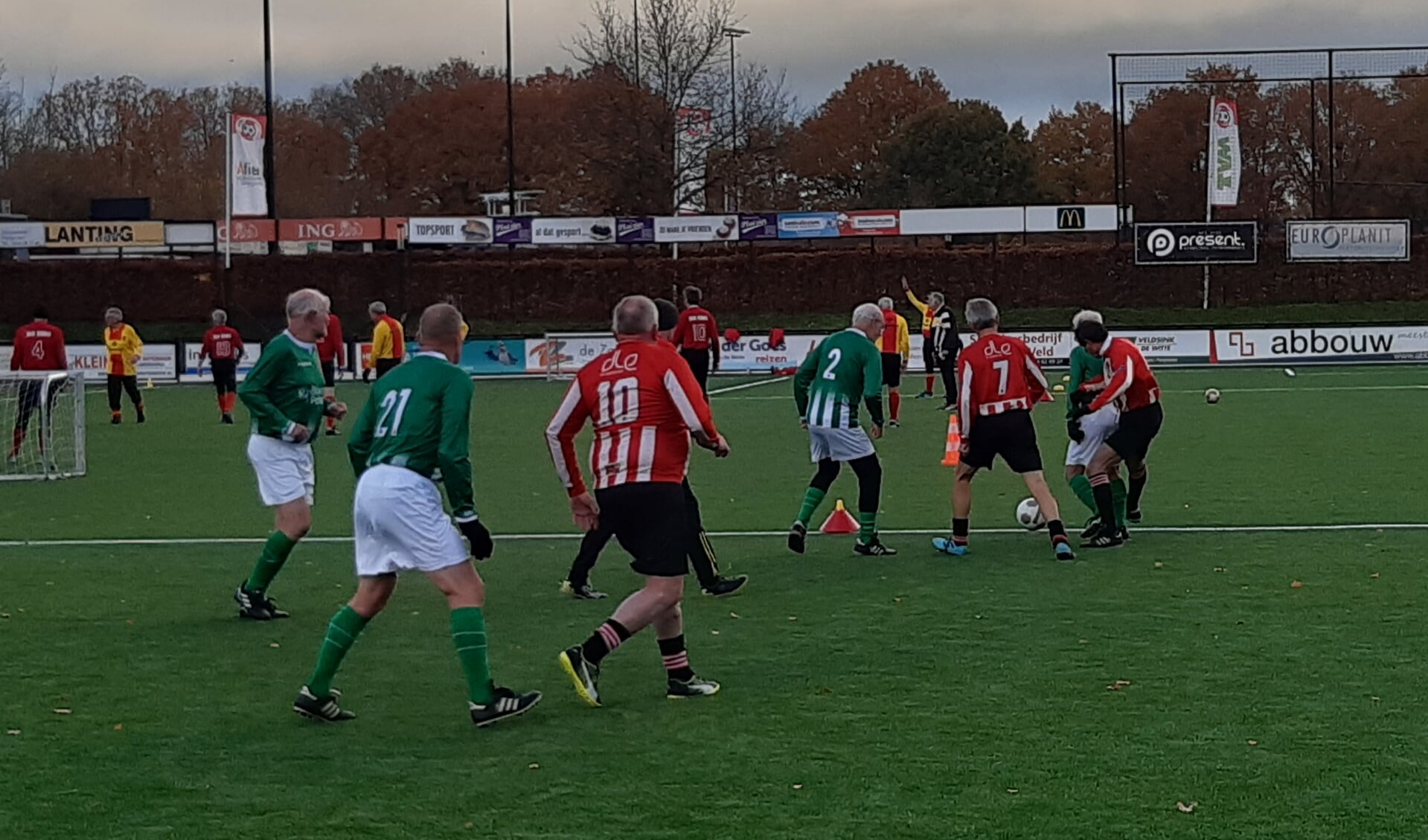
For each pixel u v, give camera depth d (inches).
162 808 224.4
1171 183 2345.0
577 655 274.4
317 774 240.7
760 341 1523.1
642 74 2092.8
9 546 486.9
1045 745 249.4
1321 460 663.1
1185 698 278.2
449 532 268.2
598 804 222.8
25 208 2564.0
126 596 399.5
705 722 267.7
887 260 1916.8
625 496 278.7
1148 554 439.5
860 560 440.8
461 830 212.7
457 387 265.0
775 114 2166.6
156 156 2866.6
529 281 1953.7
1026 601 373.1
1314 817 212.5
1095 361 461.7
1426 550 434.6
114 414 991.6
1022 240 2063.2
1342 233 1652.3
